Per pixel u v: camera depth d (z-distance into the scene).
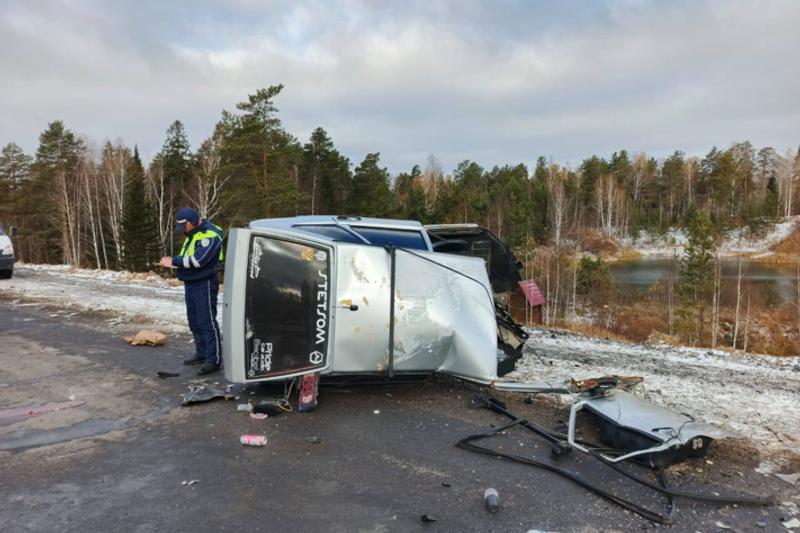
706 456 4.19
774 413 5.32
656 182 94.69
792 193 86.50
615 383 5.02
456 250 8.75
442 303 5.29
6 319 9.50
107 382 5.81
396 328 5.06
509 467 3.93
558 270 30.69
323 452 4.11
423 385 5.82
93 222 45.97
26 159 57.78
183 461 3.90
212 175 37.91
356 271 4.97
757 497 3.57
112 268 48.41
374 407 5.13
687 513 3.35
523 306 12.23
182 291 13.43
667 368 7.23
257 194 32.56
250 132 32.38
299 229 5.63
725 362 7.91
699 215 33.06
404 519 3.17
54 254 54.34
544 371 6.68
